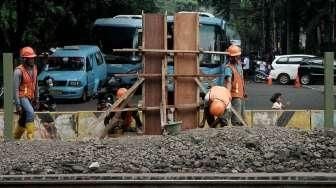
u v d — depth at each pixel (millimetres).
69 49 33844
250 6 83438
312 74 48062
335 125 18219
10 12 32469
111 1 48812
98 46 36250
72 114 18250
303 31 65188
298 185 9016
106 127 14914
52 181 9273
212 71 29891
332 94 16375
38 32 38375
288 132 12180
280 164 10469
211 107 14672
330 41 57938
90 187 9227
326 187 8992
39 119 18188
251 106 31141
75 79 31641
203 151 11000
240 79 15875
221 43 30703
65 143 12438
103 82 35531
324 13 57281
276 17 71000
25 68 15227
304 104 31922
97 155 11023
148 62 15117
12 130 15492
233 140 11531
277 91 41719
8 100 15445
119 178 9414
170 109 15328
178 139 11734
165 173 10078
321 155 10836
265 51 80375
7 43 34250
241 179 9211
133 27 35844
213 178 9328
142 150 11273
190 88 15266
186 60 15195
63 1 41438
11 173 10211
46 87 30234
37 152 11586
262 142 11352
